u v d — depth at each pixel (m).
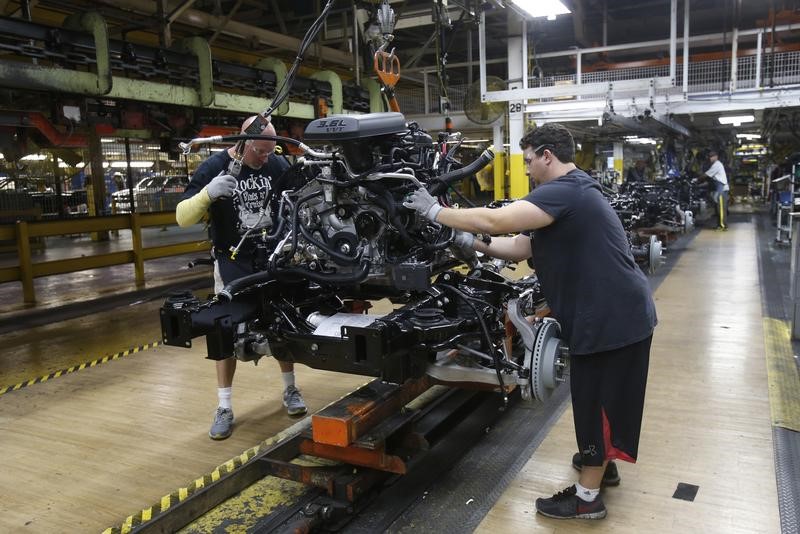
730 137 19.30
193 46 6.60
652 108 10.03
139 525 2.63
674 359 4.95
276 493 3.06
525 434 3.70
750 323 6.00
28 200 13.05
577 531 2.67
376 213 2.79
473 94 12.80
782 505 2.82
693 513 2.78
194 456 3.42
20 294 8.70
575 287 2.59
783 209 11.44
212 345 2.92
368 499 2.91
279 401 4.20
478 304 3.28
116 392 4.50
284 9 12.91
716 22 14.74
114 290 8.83
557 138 2.67
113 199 13.59
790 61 11.59
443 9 6.22
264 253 3.33
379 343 2.57
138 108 6.79
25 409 4.19
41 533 2.70
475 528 2.73
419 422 3.68
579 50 13.05
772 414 3.81
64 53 5.32
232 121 8.36
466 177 3.02
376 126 2.68
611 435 2.63
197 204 3.09
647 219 10.19
